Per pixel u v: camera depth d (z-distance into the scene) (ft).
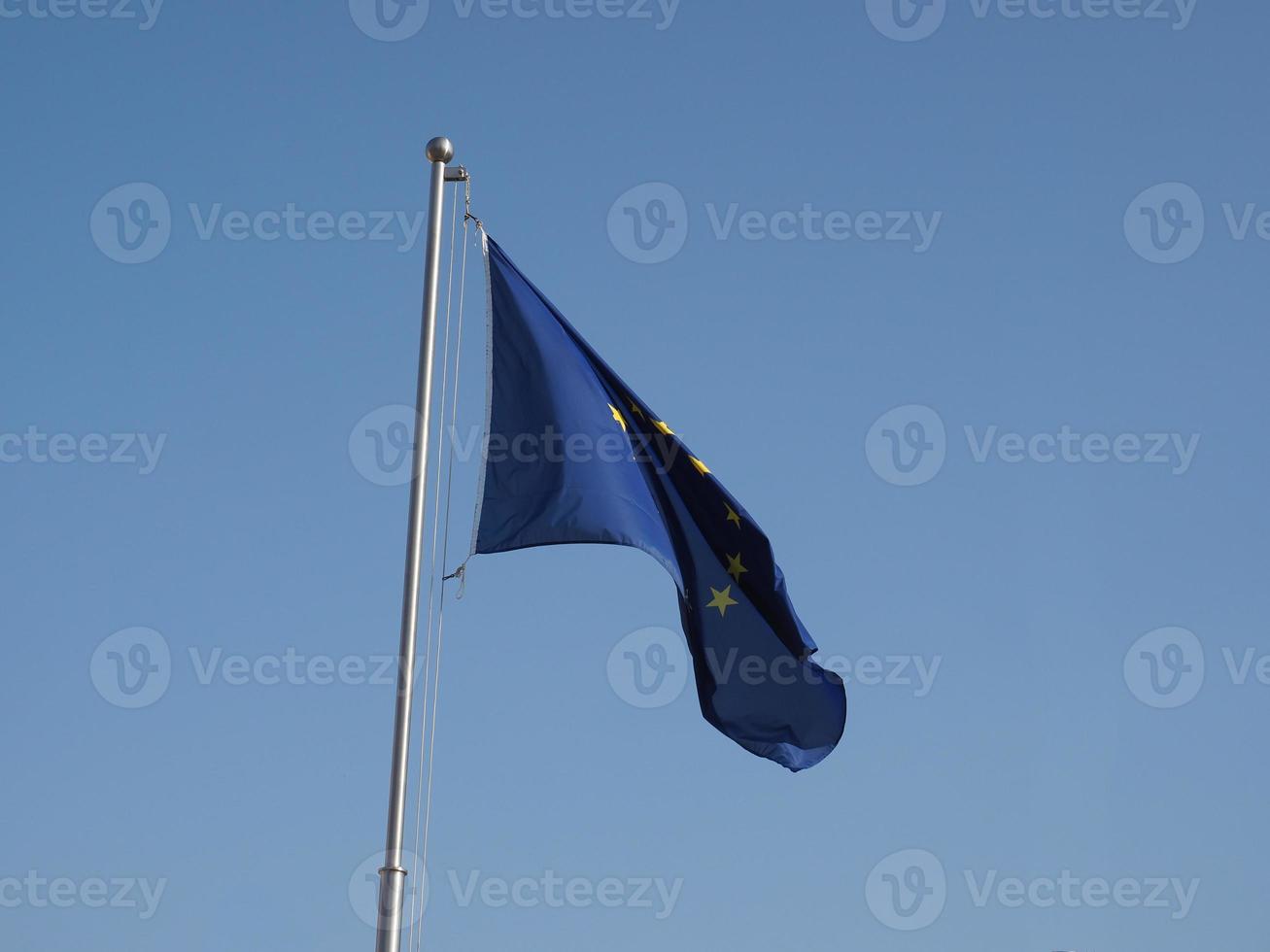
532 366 57.72
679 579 56.13
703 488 60.08
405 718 51.65
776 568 59.52
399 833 50.42
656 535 56.29
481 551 54.90
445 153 58.70
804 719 60.80
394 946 49.24
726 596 60.70
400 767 51.01
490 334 58.29
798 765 60.95
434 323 56.90
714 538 60.59
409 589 53.21
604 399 58.65
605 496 55.72
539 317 58.80
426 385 55.98
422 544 53.72
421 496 54.24
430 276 57.36
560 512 55.16
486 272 58.90
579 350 59.52
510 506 55.67
